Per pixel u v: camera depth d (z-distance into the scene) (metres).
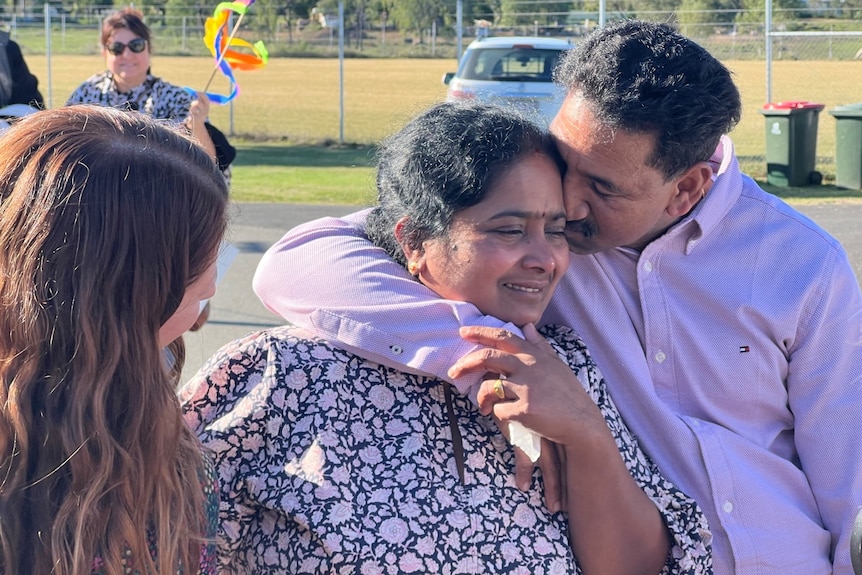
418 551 1.59
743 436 2.04
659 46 1.79
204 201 1.35
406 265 1.83
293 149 15.44
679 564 1.75
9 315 1.25
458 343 1.67
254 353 1.74
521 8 22.75
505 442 1.71
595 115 1.76
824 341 2.00
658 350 2.02
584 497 1.68
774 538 1.97
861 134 10.09
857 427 2.00
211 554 1.41
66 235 1.24
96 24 38.53
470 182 1.66
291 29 39.09
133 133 1.33
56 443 1.24
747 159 12.29
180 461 1.36
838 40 17.92
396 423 1.68
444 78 14.56
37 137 1.28
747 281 2.00
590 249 1.94
